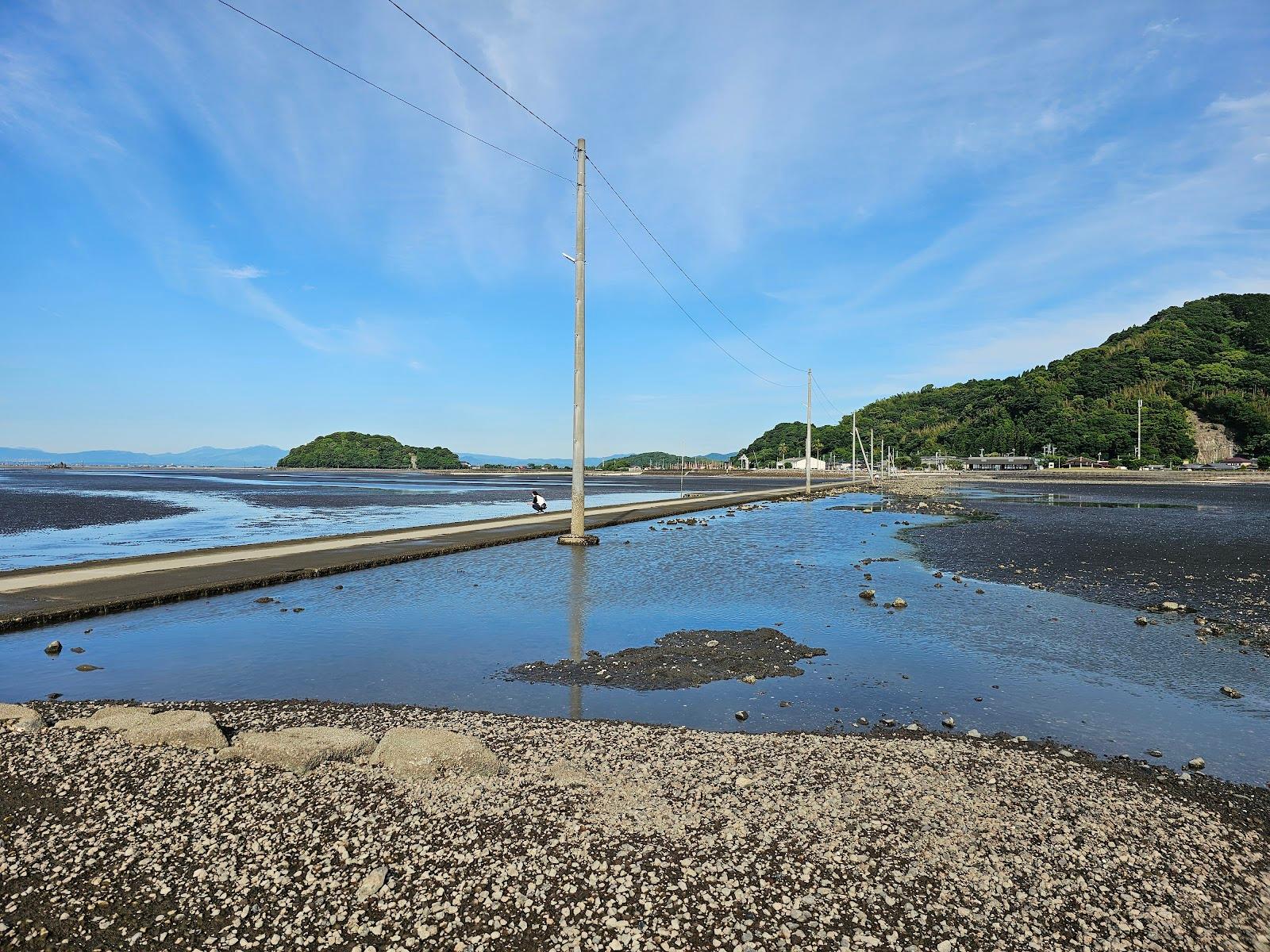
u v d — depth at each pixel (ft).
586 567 68.44
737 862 16.58
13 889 15.25
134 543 97.35
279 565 62.54
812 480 403.54
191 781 20.52
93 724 24.89
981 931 14.40
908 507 161.07
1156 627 43.88
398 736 22.35
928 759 23.35
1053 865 16.94
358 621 45.11
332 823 18.08
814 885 15.75
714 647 38.68
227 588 53.52
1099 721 28.19
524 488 327.06
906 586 58.03
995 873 16.44
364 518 145.48
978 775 22.11
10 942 13.53
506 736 24.95
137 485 370.73
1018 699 30.81
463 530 96.53
